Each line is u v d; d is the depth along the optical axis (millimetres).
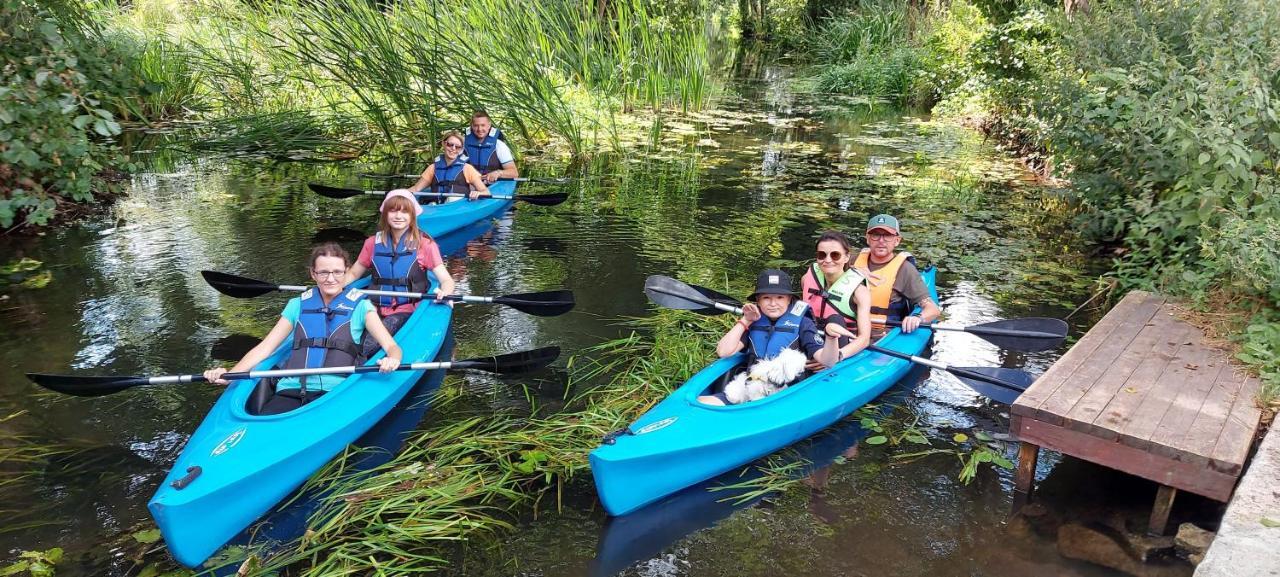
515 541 3549
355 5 10695
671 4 15453
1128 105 6328
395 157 10961
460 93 10906
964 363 5344
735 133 13312
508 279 6629
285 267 6730
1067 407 3762
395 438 4328
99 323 5516
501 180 9203
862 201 9258
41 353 5059
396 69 10820
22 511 3623
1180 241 6316
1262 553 2898
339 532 3555
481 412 4598
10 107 6359
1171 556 3426
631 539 3576
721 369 4512
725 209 8797
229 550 3463
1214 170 5555
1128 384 4031
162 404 4520
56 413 4402
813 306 5016
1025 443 3818
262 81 13320
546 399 4754
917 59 17609
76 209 7973
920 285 5258
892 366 4910
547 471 4027
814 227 8188
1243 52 6062
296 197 8945
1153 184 6891
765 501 3865
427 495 3787
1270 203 5113
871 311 5348
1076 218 7832
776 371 4344
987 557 3445
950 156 11875
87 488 3793
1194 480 3406
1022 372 4426
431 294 5449
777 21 27297
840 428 4520
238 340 5332
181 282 6293
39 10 7719
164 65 12562
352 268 5691
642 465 3715
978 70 13852
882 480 4031
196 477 3443
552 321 5824
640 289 6473
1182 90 6074
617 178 10109
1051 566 3379
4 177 6992
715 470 4023
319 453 3957
